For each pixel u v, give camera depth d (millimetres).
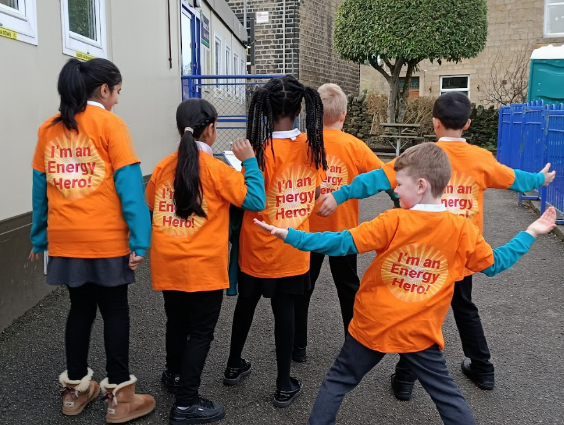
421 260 2420
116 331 2838
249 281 3027
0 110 3914
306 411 3041
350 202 3490
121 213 2773
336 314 4469
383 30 14008
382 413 3039
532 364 3605
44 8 4477
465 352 3320
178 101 8523
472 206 3084
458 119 3084
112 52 5867
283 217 2977
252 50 18109
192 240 2816
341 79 20250
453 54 14203
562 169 6977
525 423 2953
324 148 3197
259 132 2924
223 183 2773
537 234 2555
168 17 7934
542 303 4660
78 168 2699
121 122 2770
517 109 10234
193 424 2865
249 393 3227
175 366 3168
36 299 4445
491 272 2490
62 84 2684
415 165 2400
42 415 2953
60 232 2715
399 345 2430
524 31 18703
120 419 2846
